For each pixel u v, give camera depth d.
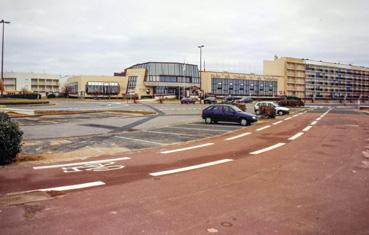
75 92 88.94
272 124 20.94
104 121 21.88
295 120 24.61
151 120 23.22
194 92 83.56
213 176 7.09
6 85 102.00
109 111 32.44
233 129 17.56
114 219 4.54
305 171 7.58
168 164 8.37
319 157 9.38
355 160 8.90
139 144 11.92
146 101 68.75
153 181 6.64
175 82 85.81
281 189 6.09
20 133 8.53
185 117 26.47
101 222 4.42
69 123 20.05
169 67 85.50
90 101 69.25
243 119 19.67
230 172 7.47
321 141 12.84
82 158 9.16
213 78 86.31
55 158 9.11
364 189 6.10
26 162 8.49
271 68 102.62
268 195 5.71
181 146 11.52
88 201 5.31
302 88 104.62
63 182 6.52
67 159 8.98
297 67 102.69
